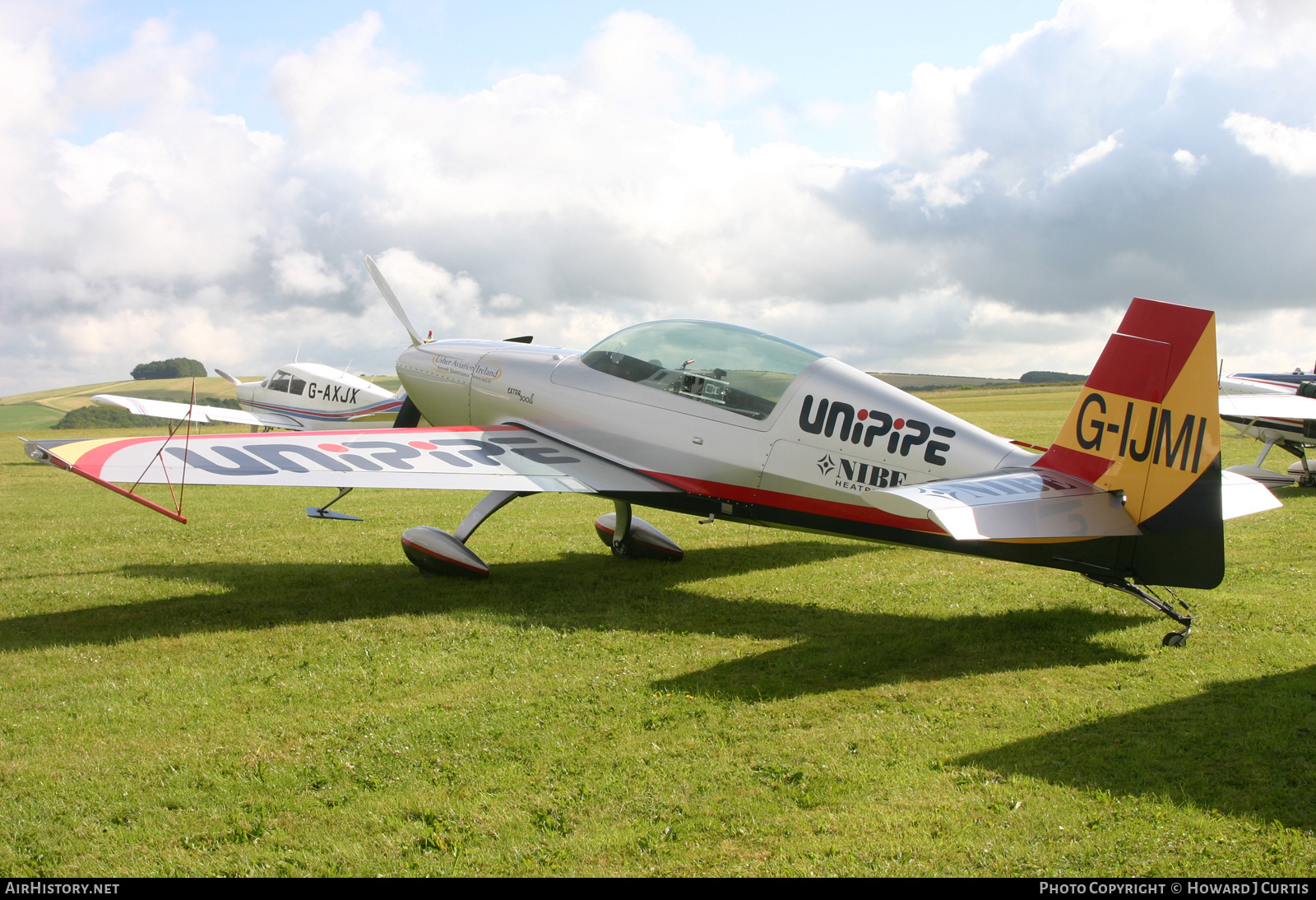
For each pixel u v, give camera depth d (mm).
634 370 7402
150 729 4098
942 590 6777
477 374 8734
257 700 4477
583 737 3928
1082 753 3607
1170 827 2982
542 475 7047
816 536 9641
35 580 7453
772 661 5031
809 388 6426
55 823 3215
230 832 3127
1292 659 4750
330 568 7941
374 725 4102
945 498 4824
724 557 8461
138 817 3242
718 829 3070
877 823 3070
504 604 6566
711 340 7039
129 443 6547
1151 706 4113
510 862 2885
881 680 4645
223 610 6414
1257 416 12836
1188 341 4809
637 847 2955
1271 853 2807
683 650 5293
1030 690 4395
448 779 3521
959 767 3514
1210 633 5316
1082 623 5656
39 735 4043
